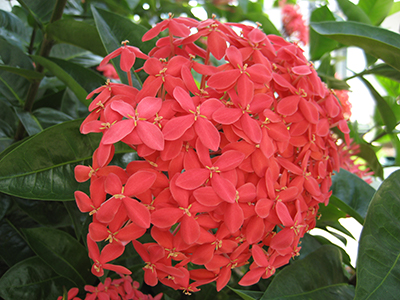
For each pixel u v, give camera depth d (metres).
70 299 0.20
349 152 0.31
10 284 0.20
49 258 0.21
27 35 0.33
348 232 0.26
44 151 0.17
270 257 0.16
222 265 0.15
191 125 0.14
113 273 0.22
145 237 0.23
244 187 0.14
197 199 0.14
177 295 0.24
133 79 0.21
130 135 0.14
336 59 0.37
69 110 0.30
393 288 0.16
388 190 0.18
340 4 0.31
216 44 0.15
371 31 0.20
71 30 0.23
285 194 0.15
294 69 0.16
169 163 0.14
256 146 0.15
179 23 0.16
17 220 0.25
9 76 0.26
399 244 0.17
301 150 0.17
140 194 0.14
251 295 0.19
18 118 0.26
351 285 0.21
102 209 0.13
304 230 0.18
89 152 0.18
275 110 0.16
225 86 0.15
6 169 0.17
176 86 0.14
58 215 0.24
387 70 0.27
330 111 0.17
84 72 0.25
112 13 0.21
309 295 0.20
